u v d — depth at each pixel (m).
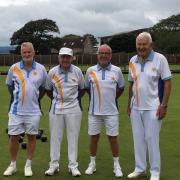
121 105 15.34
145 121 6.09
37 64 6.39
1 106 15.33
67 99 6.34
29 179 6.25
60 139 6.47
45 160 7.37
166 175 6.50
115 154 6.48
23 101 6.27
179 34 83.31
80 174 6.43
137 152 6.30
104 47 6.27
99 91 6.32
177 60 64.31
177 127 10.67
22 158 7.46
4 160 7.37
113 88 6.33
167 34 84.94
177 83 26.56
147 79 5.98
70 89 6.32
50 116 6.44
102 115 6.36
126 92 20.08
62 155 7.75
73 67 6.37
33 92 6.27
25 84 6.25
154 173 6.13
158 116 5.98
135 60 6.12
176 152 8.01
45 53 91.75
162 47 81.69
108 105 6.34
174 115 12.78
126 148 8.35
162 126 10.81
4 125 10.99
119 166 6.51
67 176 6.41
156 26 89.94
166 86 5.93
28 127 6.36
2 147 8.41
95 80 6.32
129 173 6.61
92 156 6.60
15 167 6.58
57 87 6.32
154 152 6.08
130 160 7.42
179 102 16.34
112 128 6.38
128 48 75.44
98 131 6.49
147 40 5.90
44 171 6.69
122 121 11.66
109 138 6.45
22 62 6.33
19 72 6.28
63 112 6.34
